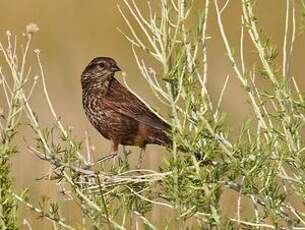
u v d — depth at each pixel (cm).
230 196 1447
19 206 1161
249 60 2414
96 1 3019
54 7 3034
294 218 1242
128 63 2736
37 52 1211
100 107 1464
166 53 1116
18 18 3019
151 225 1174
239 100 2006
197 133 1108
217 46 2578
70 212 1393
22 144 1859
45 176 1204
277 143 1199
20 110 1161
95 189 1190
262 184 1157
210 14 2745
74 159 1206
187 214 1122
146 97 2358
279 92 1192
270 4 2795
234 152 1138
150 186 1191
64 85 2533
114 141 1472
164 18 1116
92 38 2931
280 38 2741
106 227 1187
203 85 1156
